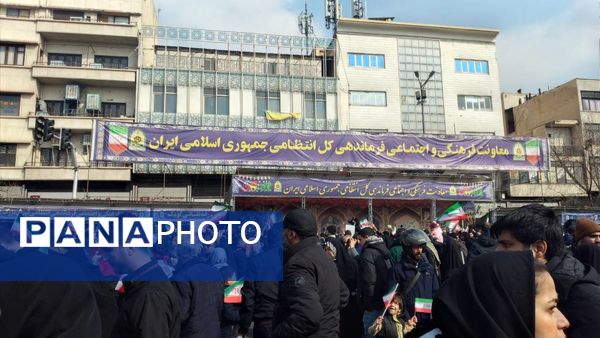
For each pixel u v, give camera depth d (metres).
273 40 33.69
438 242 7.98
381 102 35.34
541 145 21.64
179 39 32.44
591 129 37.75
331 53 34.94
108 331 2.55
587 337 2.11
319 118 32.66
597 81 40.62
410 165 20.56
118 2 34.12
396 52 36.25
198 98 31.33
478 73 37.25
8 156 30.11
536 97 44.09
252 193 20.72
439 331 1.72
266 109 32.09
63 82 31.73
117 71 31.36
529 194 36.28
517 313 1.41
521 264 1.49
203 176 30.41
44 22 31.66
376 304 5.26
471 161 21.05
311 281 3.35
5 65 30.70
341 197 21.39
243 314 5.19
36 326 1.76
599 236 3.82
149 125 18.53
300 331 3.14
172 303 3.13
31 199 11.61
